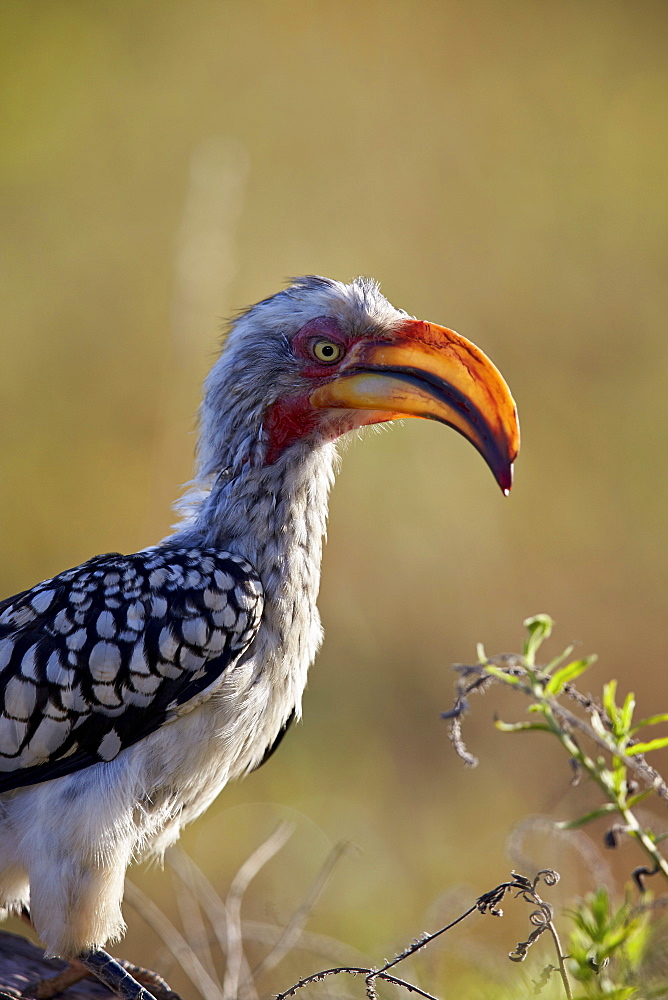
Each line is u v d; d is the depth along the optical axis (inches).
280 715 263.4
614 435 596.4
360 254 625.0
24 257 634.8
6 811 243.0
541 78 701.3
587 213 661.3
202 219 446.9
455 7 693.9
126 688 241.0
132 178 669.9
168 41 702.5
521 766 447.2
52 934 238.8
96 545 553.0
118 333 615.2
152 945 377.7
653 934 242.7
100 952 243.8
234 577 250.5
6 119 669.3
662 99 699.4
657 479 581.0
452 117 677.3
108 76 691.4
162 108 688.4
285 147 657.6
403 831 434.9
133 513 558.3
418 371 253.1
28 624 246.5
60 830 238.1
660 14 714.2
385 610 512.4
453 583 522.6
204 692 243.9
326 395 258.2
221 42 695.1
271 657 256.5
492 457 246.5
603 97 700.0
